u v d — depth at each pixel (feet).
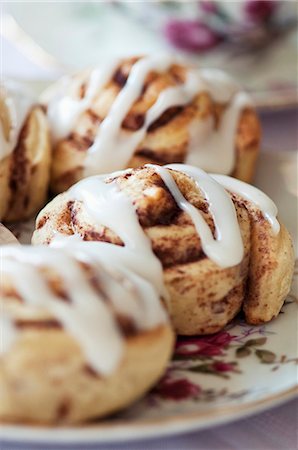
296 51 1.95
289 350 1.21
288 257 1.27
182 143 1.51
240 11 1.87
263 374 1.16
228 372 1.16
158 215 1.21
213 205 1.24
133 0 1.92
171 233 1.20
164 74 1.55
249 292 1.26
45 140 1.49
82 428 1.02
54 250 1.12
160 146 1.50
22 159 1.46
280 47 1.94
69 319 1.05
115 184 1.25
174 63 1.58
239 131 1.57
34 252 1.11
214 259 1.21
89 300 1.06
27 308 1.05
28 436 1.01
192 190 1.25
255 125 1.59
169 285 1.19
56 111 1.55
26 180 1.46
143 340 1.06
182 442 1.11
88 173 1.50
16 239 1.34
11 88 1.53
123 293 1.08
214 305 1.22
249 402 1.08
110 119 1.50
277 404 1.12
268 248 1.26
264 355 1.20
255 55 1.93
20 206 1.47
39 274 1.07
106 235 1.20
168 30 1.92
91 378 1.04
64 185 1.52
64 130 1.53
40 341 1.04
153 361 1.07
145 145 1.50
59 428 1.02
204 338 1.23
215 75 1.63
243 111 1.60
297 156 1.62
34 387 1.03
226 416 1.06
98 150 1.50
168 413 1.09
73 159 1.51
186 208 1.22
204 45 1.92
